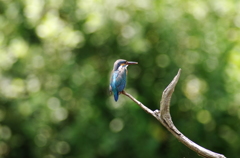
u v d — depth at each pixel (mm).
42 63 14242
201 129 13773
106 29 13086
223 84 13039
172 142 13523
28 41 14484
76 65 14039
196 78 13359
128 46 13141
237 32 13484
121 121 13742
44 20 13227
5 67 14023
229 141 14039
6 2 14391
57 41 13547
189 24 13102
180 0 12969
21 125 15047
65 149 14898
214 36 13109
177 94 13508
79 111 13820
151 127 13383
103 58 14023
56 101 14109
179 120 13828
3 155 16234
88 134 13867
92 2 12867
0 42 13680
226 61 12969
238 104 13422
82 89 13828
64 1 13703
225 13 13141
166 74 13508
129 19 12945
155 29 13031
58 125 14633
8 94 14305
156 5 12789
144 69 13633
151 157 13477
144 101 13383
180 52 13281
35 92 14109
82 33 13547
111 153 14039
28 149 16422
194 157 11109
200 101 13352
